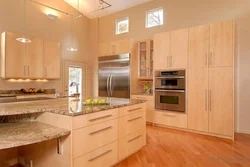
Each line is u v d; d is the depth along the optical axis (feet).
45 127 6.08
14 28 14.55
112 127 7.43
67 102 8.69
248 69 12.10
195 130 12.38
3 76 13.28
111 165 7.39
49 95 15.52
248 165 7.77
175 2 15.20
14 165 7.70
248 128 12.20
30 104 7.88
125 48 16.26
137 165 7.75
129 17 18.13
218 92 11.43
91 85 21.17
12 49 13.35
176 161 8.16
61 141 6.01
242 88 12.34
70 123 5.74
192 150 9.41
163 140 10.95
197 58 12.23
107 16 19.88
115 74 16.94
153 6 16.48
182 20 14.84
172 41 13.37
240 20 12.35
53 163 6.31
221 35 11.30
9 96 13.41
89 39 21.13
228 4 12.75
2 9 13.84
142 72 16.55
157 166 7.69
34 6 15.89
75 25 19.51
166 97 13.71
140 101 9.43
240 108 12.45
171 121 13.43
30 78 14.84
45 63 15.47
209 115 11.76
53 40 17.33
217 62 11.44
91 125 6.42
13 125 6.36
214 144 10.25
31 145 7.26
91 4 18.11
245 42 12.18
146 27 16.90
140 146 9.36
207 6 13.64
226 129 11.16
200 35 12.12
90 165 6.38
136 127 9.04
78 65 19.84
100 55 18.21
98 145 6.72
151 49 15.78
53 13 17.34
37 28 16.07
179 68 13.03
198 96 12.19
